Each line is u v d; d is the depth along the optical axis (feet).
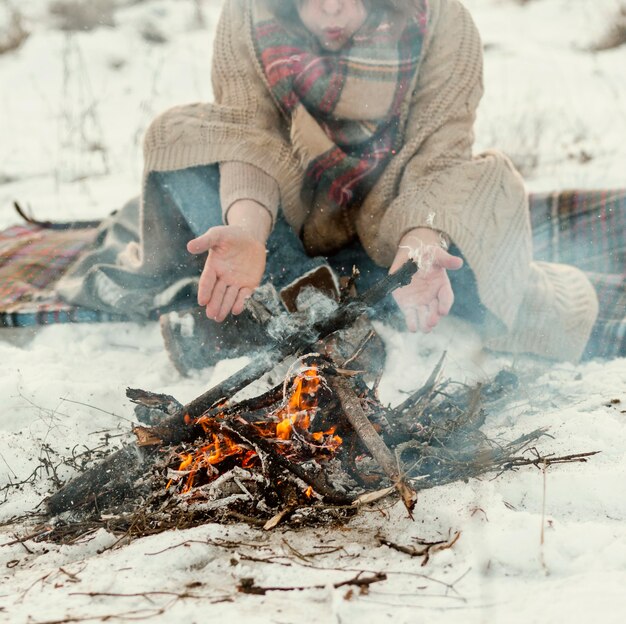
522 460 7.59
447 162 10.88
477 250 10.44
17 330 12.26
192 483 7.32
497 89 29.58
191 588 5.92
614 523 6.75
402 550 6.32
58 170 24.07
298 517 6.90
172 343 10.54
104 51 34.88
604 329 11.30
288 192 11.12
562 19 38.65
